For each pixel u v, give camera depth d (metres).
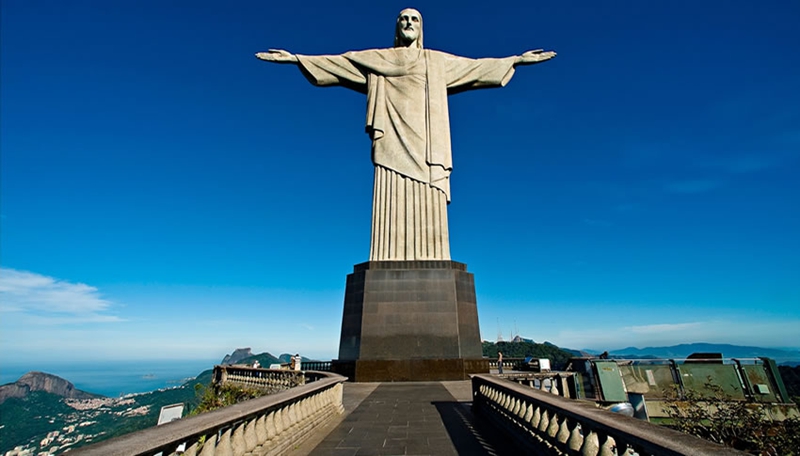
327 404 11.45
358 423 11.13
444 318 22.30
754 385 16.12
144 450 4.04
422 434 9.91
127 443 4.02
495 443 9.13
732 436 10.76
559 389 17.59
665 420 14.92
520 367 29.56
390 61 26.20
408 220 24.44
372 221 24.92
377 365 21.30
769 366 16.38
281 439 7.93
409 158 25.06
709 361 17.09
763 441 10.12
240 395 23.31
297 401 9.09
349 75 26.52
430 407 13.52
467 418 11.77
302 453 8.39
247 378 24.31
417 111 25.64
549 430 7.36
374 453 8.39
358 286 23.55
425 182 24.75
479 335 23.55
